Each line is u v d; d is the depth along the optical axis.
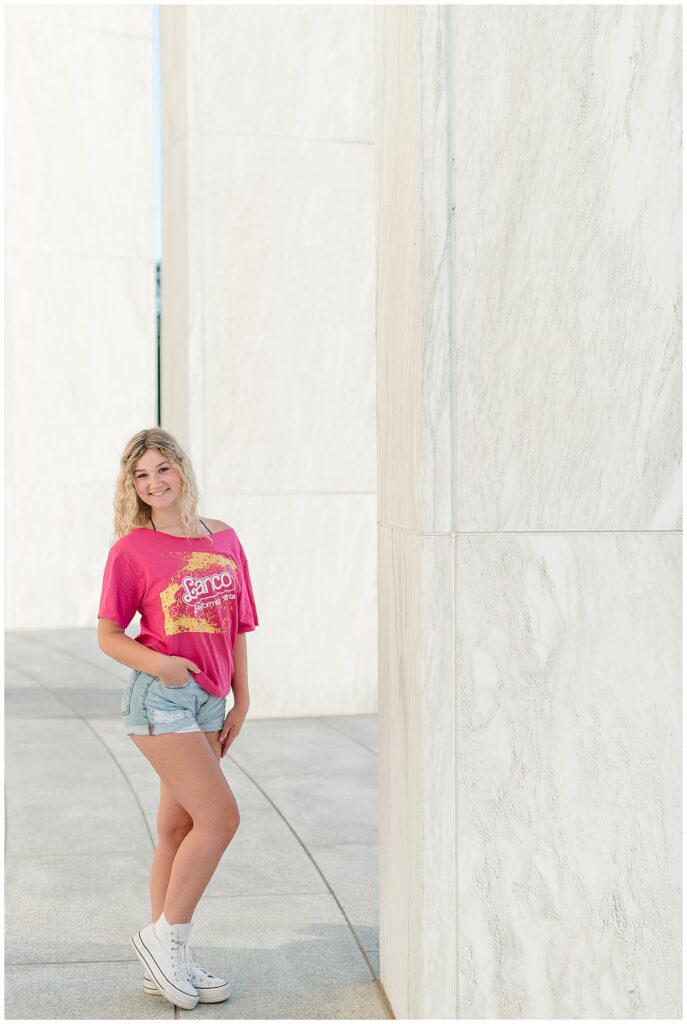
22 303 14.48
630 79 3.57
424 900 3.46
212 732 3.92
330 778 6.93
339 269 8.96
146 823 5.98
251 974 4.09
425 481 3.44
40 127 14.55
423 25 3.39
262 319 8.77
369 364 9.07
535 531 3.53
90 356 14.87
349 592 9.05
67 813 6.16
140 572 3.76
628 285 3.58
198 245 8.59
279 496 8.83
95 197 14.87
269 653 8.88
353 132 8.99
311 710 8.99
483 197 3.46
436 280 3.42
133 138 15.07
